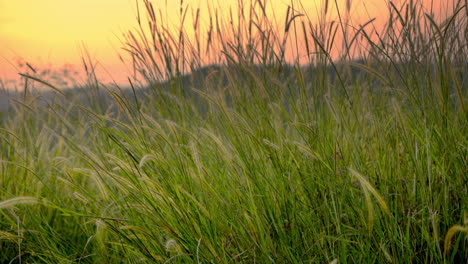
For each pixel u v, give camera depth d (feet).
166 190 5.95
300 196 6.21
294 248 5.49
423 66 6.66
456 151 5.65
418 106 6.38
